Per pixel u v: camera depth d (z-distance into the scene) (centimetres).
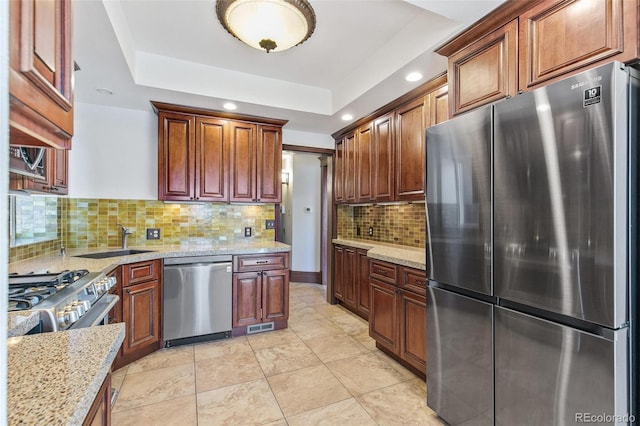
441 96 241
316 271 537
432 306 183
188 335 279
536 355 127
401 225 343
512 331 137
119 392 204
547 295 122
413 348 226
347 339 296
